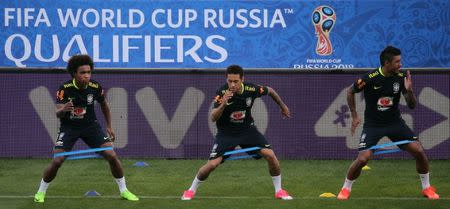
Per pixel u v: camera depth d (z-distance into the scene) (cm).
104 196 3234
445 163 4244
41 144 4344
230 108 3020
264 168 4088
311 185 3572
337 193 3369
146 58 4338
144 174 3872
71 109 2889
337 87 4328
